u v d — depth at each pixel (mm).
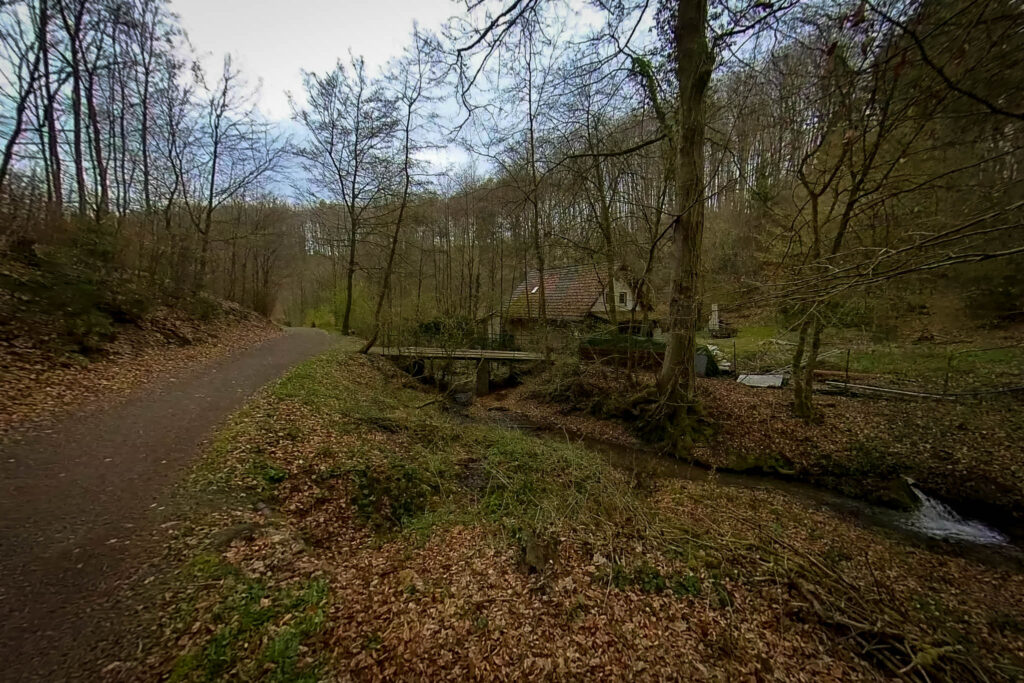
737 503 7297
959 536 6691
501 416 13797
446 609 4363
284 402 9117
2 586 3627
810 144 4926
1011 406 10039
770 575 5066
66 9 12242
